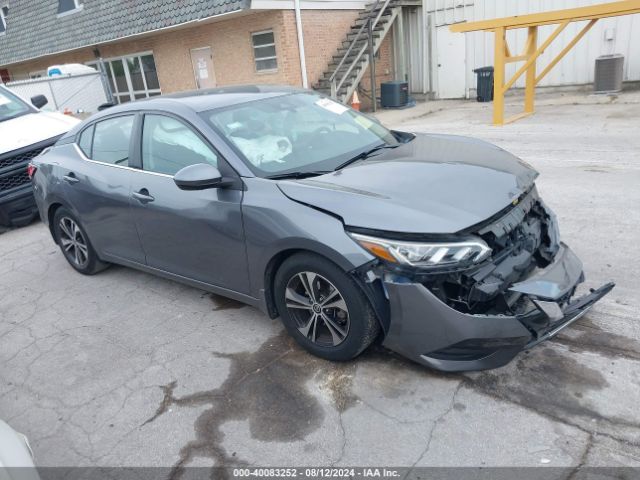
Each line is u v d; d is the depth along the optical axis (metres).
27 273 5.40
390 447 2.56
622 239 4.46
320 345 3.21
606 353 3.03
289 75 13.82
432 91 16.02
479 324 2.63
